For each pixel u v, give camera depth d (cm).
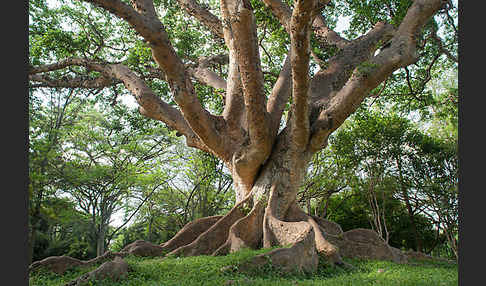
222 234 1228
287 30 1377
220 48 1897
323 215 2550
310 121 1266
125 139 2544
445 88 2573
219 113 2045
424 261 1421
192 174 2825
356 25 1844
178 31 1747
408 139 2344
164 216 2998
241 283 695
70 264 1005
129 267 821
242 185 1328
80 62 1406
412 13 1136
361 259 1171
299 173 1239
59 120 2102
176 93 1036
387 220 2600
